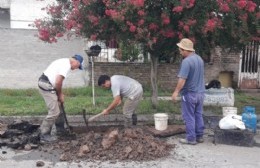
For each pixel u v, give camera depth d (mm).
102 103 8156
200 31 6527
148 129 6559
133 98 6293
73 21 6691
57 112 5938
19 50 10797
